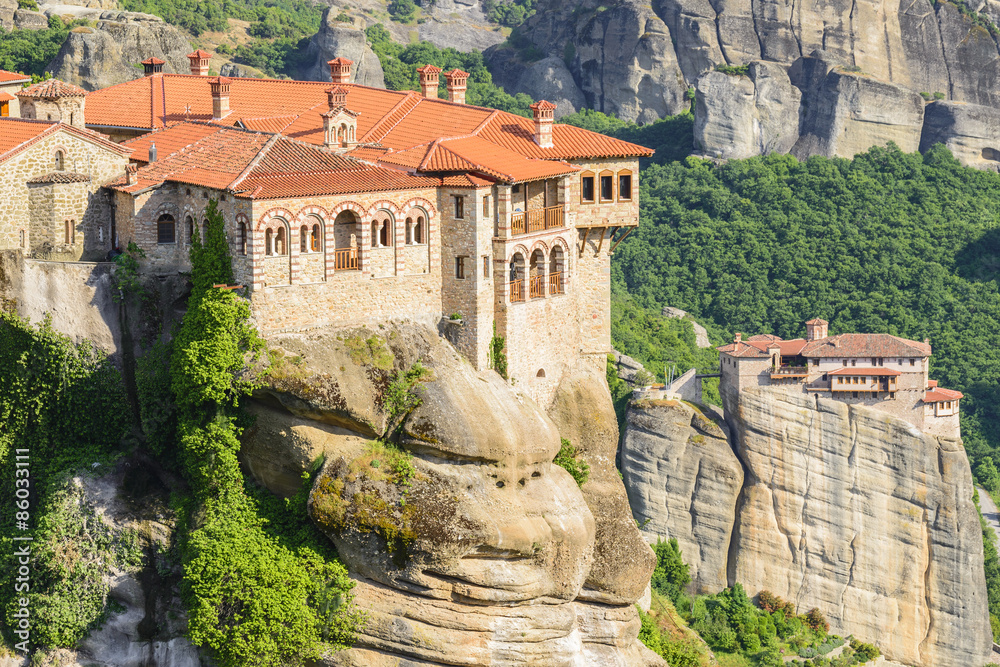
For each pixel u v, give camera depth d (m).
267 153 89.81
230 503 86.50
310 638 83.56
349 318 88.50
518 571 87.12
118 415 90.44
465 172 91.19
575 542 90.00
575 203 100.62
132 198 91.81
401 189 89.44
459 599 85.81
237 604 82.56
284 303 86.19
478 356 91.38
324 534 85.44
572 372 100.00
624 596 97.00
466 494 86.19
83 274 89.94
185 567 83.94
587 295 103.00
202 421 86.75
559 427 98.00
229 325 85.00
